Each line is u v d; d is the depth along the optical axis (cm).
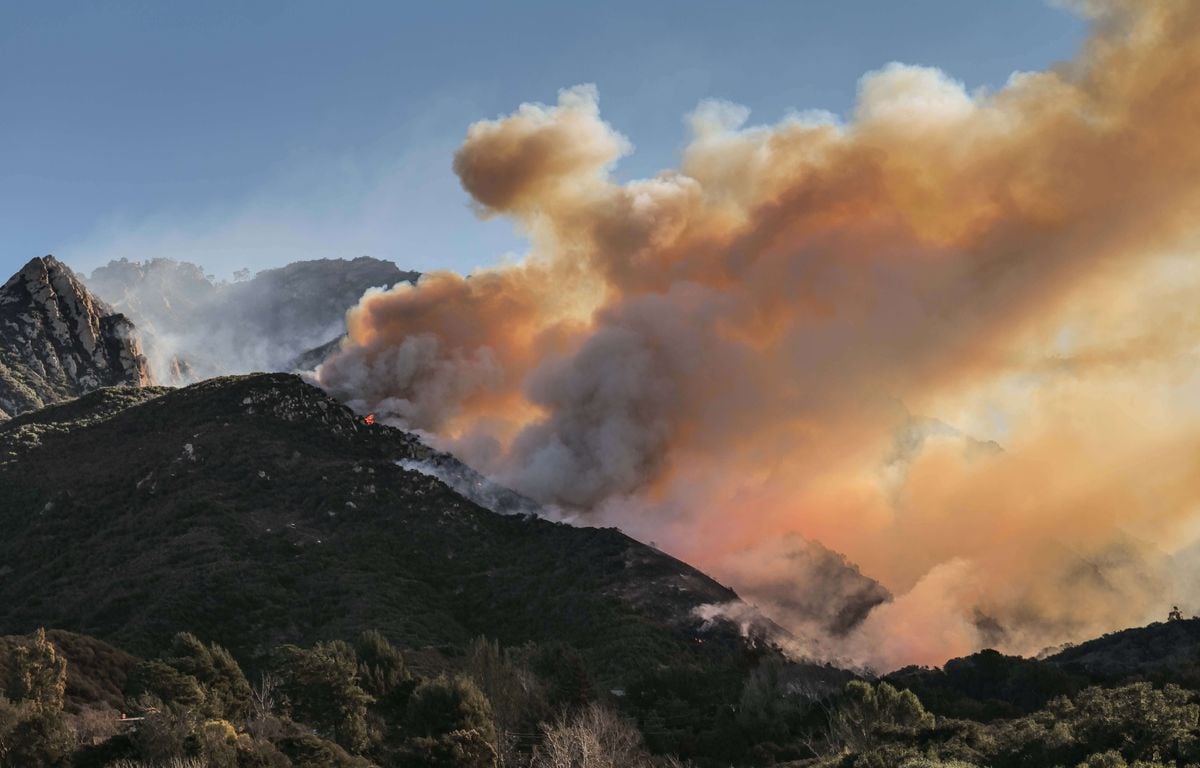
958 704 10288
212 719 8044
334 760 7981
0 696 7519
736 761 9269
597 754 8050
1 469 19312
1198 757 6650
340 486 17850
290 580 14550
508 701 9469
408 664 11331
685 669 11731
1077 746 7094
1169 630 13212
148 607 13338
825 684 11144
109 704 8856
